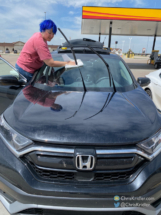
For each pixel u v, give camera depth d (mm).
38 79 2455
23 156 1431
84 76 2426
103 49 3135
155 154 1445
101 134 1386
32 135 1401
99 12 14742
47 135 1383
